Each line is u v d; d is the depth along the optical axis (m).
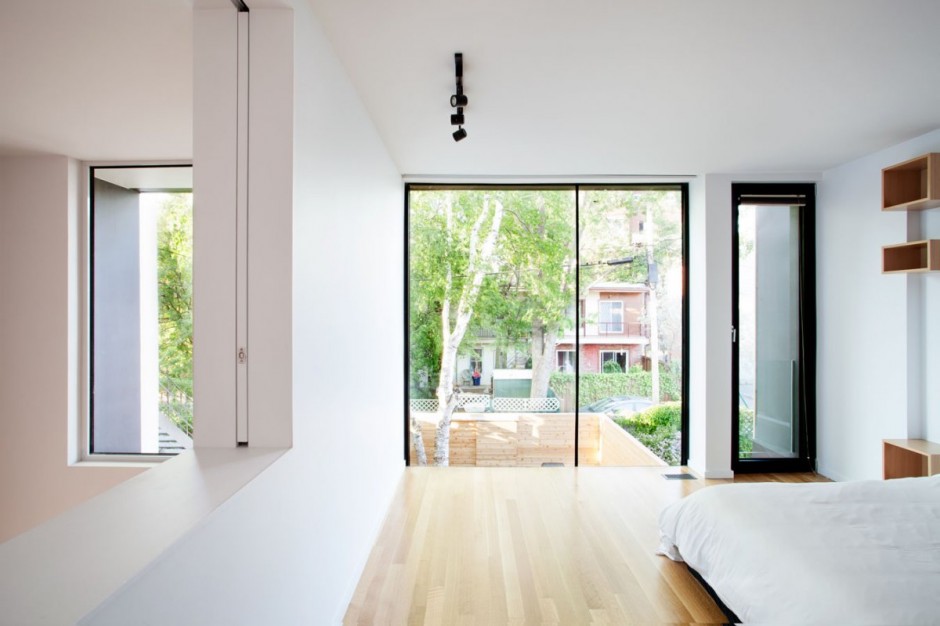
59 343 3.57
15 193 3.55
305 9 1.81
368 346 2.85
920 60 2.29
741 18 1.95
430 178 4.36
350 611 2.28
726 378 4.24
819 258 4.35
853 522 2.05
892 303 3.60
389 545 2.93
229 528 1.26
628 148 3.60
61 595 0.83
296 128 1.71
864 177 3.83
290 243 1.67
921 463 3.39
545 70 2.40
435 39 2.11
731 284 4.27
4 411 3.58
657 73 2.42
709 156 3.80
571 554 2.81
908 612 1.43
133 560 0.95
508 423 4.53
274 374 1.68
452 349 4.55
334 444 2.17
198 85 1.68
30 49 2.04
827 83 2.53
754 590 1.80
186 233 3.89
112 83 2.37
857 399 3.93
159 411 3.85
